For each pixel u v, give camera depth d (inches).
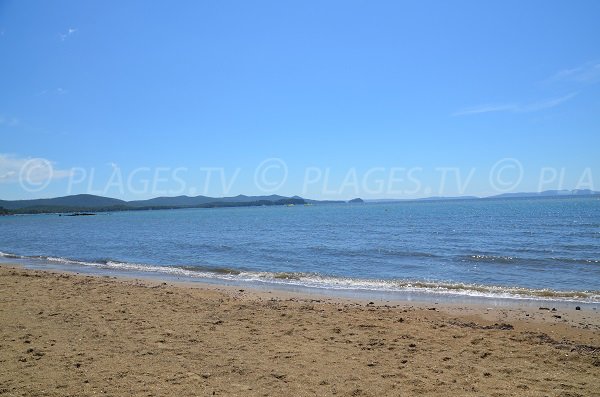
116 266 849.5
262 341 314.0
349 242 1285.7
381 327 359.6
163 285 586.6
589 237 1290.6
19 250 1242.0
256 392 222.2
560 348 305.6
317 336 330.3
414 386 233.9
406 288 588.7
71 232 2107.5
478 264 818.8
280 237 1520.7
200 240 1453.0
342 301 497.0
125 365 256.8
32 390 217.6
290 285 620.4
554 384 238.1
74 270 799.7
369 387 231.8
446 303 488.7
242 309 421.7
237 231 1908.2
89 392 216.8
